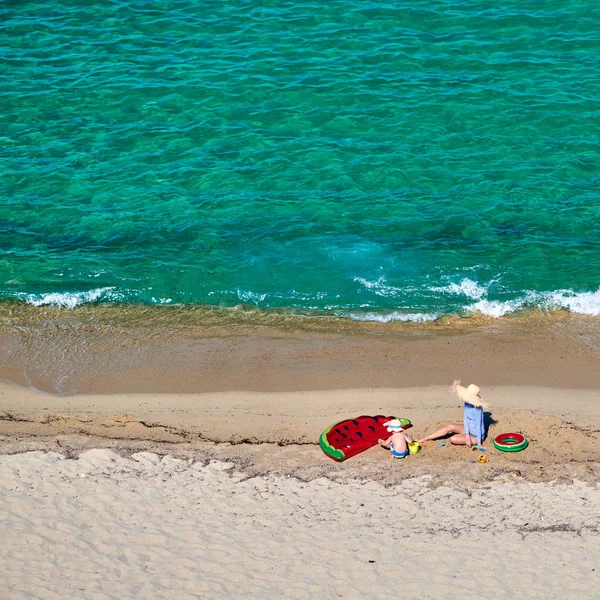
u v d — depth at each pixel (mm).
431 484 59938
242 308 83938
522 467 61469
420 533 55250
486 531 55312
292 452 63844
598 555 53094
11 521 55750
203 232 92438
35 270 87875
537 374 73375
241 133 104062
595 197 94875
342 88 109625
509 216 93125
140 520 56344
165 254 89938
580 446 63719
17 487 58906
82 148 102625
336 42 117625
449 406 69125
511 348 77250
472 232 91562
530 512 56969
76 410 69438
